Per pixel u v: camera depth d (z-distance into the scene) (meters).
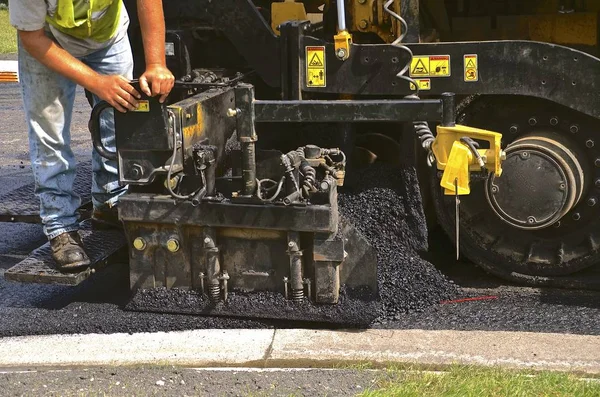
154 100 4.30
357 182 5.20
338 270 4.47
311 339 4.35
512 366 4.00
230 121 5.05
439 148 4.23
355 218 5.04
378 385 3.81
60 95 4.68
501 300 4.86
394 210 5.04
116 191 5.06
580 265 4.94
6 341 4.51
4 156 8.61
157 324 4.56
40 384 3.90
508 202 4.84
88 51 4.67
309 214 4.31
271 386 3.84
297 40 4.90
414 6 4.81
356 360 4.11
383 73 4.80
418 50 4.74
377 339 4.33
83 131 9.55
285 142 5.33
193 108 4.56
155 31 4.23
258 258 4.50
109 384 3.90
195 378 3.94
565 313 4.64
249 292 4.54
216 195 4.49
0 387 3.88
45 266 4.73
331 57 4.86
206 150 4.40
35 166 4.73
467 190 4.14
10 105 11.58
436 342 4.28
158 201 4.47
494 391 3.68
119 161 4.48
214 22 5.18
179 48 5.43
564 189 4.73
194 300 4.59
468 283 5.14
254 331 4.48
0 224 6.57
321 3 5.70
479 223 5.10
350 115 4.32
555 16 5.13
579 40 5.12
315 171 4.49
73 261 4.61
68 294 5.05
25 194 5.90
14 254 5.91
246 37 5.12
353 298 4.48
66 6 4.31
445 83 4.75
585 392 3.67
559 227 4.97
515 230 5.04
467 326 4.49
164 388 3.85
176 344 4.37
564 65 4.57
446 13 5.29
